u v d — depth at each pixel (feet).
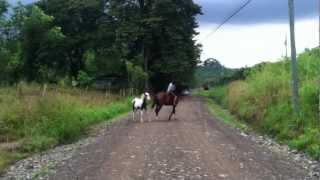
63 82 240.94
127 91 222.48
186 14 270.26
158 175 50.47
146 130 92.58
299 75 106.83
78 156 65.51
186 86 292.40
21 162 63.98
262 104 104.94
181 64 256.73
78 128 90.43
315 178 48.96
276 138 80.94
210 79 493.36
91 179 49.73
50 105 90.74
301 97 89.04
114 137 83.66
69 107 95.76
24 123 84.48
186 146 70.33
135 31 253.85
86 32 299.58
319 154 62.13
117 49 266.57
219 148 68.44
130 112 142.61
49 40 292.61
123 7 265.75
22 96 111.04
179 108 156.97
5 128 82.79
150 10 263.90
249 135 85.71
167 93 117.39
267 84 111.96
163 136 82.38
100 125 106.83
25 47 300.40
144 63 254.27
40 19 297.53
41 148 74.33
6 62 272.10
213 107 162.91
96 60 277.64
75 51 304.50
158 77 269.44
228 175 50.14
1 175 55.72
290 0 84.33
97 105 137.28
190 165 55.62
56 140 80.02
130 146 71.67
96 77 281.33
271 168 54.03
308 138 69.97
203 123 105.19
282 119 86.84
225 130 91.86
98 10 296.71
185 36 266.77
